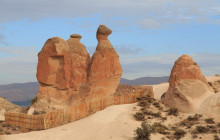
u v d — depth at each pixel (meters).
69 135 38.81
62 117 43.72
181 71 48.81
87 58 53.38
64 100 49.97
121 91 54.53
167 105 48.47
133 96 52.66
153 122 43.00
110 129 40.59
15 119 43.72
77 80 50.47
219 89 61.00
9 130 41.94
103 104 49.59
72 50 51.94
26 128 42.47
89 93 49.12
